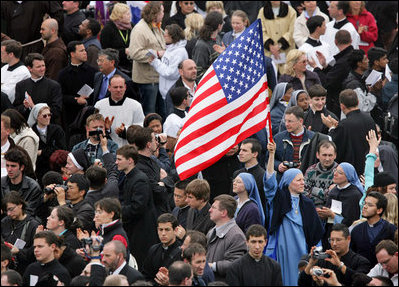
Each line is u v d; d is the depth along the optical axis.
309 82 53.03
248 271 35.03
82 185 40.34
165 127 48.41
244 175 39.28
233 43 39.28
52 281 35.19
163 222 36.75
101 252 35.22
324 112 47.94
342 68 54.66
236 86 39.00
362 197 40.75
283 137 45.47
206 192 39.03
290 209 38.78
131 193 40.16
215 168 45.09
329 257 36.62
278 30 62.56
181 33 55.59
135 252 40.41
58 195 40.31
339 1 61.38
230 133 38.94
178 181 40.97
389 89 49.44
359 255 37.78
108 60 52.84
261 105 39.19
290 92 50.34
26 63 51.69
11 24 59.88
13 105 52.28
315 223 39.03
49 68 56.53
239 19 56.22
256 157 41.66
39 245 35.53
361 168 45.59
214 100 38.84
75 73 53.34
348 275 36.34
